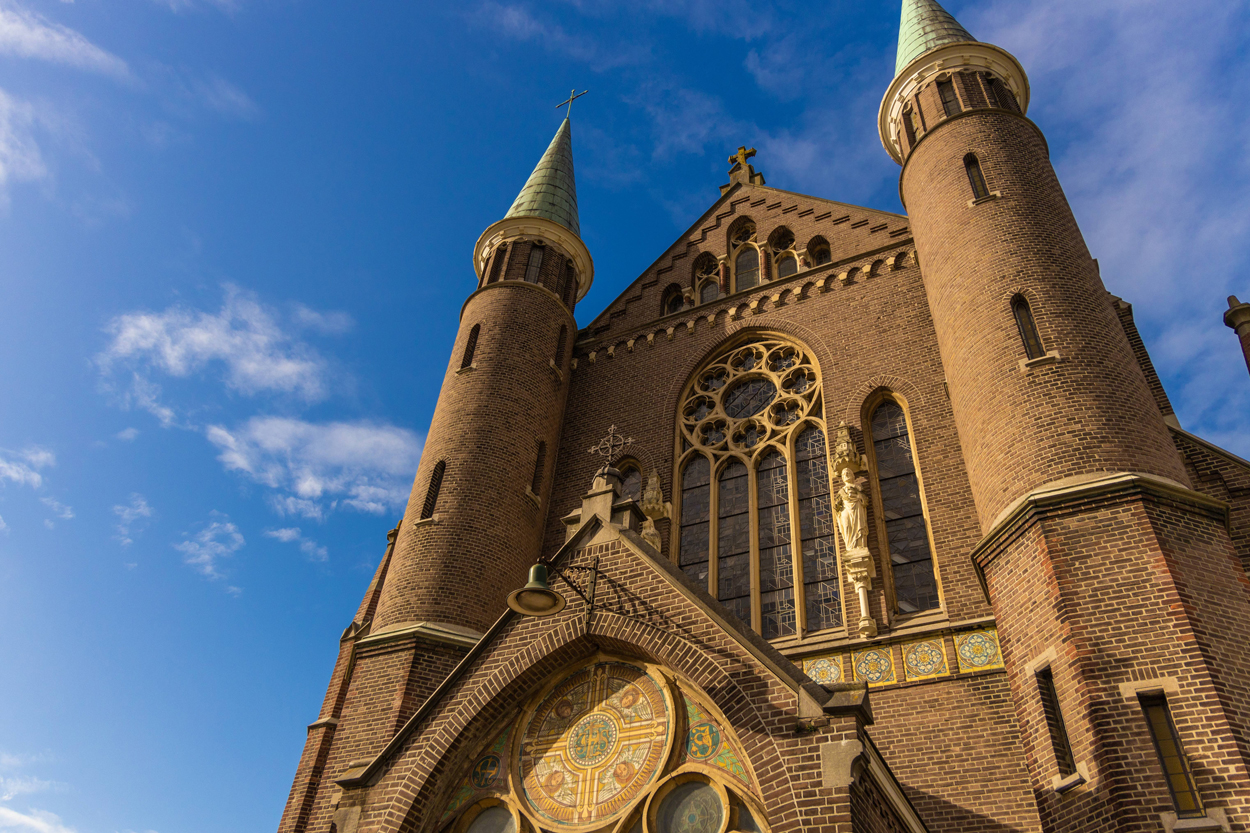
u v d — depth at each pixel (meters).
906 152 29.81
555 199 36.38
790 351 28.97
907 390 25.05
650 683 14.26
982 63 29.23
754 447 26.92
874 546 22.47
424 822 14.28
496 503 26.33
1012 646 17.03
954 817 17.39
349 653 27.58
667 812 12.94
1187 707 14.12
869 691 19.80
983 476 19.72
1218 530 16.91
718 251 33.91
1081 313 20.86
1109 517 16.77
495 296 32.25
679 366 30.50
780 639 22.17
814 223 32.56
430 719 15.22
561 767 14.20
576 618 15.10
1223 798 13.13
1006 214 23.66
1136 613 15.39
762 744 12.38
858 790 11.82
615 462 28.89
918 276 27.77
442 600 23.48
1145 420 18.81
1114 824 13.55
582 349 33.47
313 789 24.61
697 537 25.80
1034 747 15.72
